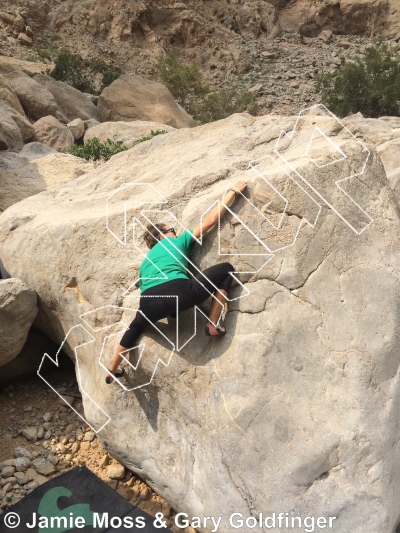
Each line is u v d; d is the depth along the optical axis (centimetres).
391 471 373
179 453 411
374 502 360
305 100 3195
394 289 406
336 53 3850
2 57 2767
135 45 3553
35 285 506
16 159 981
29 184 884
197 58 3638
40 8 3475
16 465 449
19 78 1770
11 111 1320
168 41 3703
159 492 424
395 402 386
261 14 4103
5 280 493
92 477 422
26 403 520
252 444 375
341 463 366
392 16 4122
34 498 406
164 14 3694
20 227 548
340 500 359
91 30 3525
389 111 2758
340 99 2833
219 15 3969
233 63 3612
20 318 491
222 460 382
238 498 374
